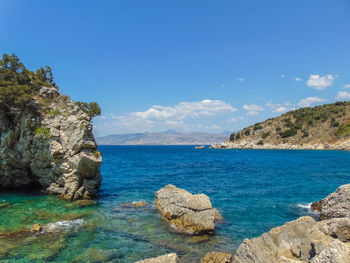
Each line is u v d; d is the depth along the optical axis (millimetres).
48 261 11609
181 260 12227
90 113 30516
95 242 13984
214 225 16281
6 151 24859
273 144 170750
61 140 24203
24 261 11492
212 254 12227
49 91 27000
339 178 38938
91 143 24328
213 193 27906
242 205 22531
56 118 24781
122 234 15336
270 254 10039
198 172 48062
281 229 11102
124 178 39562
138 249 13336
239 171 49469
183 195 18359
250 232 16078
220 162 72438
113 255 12523
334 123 151375
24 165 26422
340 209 16781
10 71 25859
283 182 35281
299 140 159500
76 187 24078
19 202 21875
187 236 15312
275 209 21234
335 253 7875
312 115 176250
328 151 125688
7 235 14422
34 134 24750
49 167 25516
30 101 24781
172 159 86562
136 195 26734
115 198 25141
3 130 24922
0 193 24953
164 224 17266
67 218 17953
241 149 178000
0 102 23359
